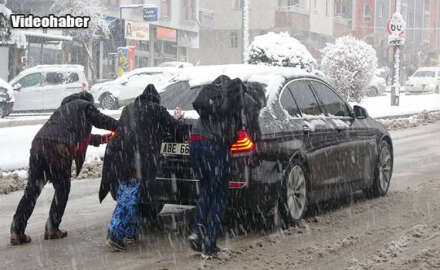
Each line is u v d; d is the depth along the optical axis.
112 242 7.16
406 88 44.66
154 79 28.06
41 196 10.84
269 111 7.77
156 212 8.38
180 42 52.91
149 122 7.12
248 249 7.17
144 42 48.47
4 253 7.19
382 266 6.47
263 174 7.39
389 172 10.42
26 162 13.18
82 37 40.38
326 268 6.42
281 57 24.08
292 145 7.88
